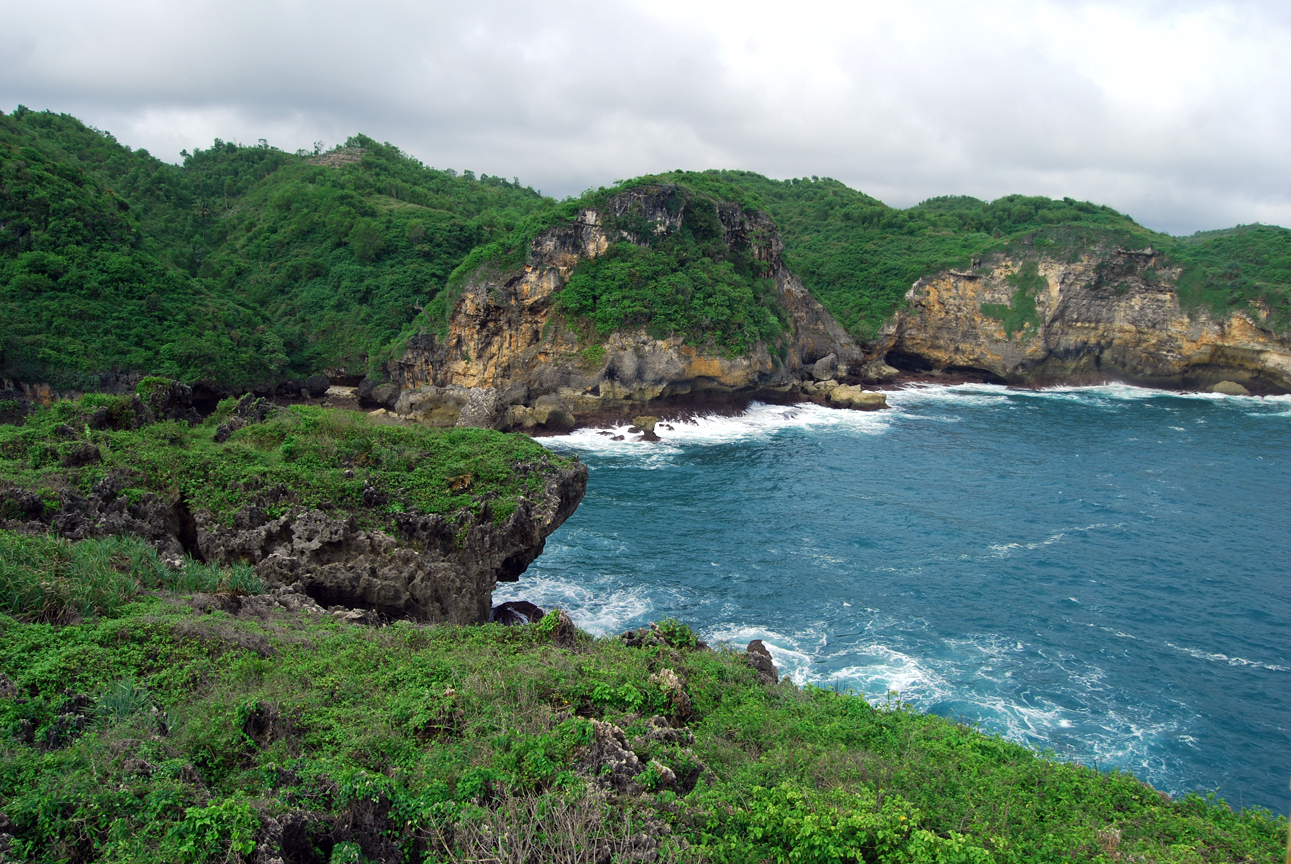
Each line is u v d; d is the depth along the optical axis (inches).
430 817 382.9
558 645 700.7
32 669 491.2
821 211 4859.7
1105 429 2647.6
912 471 2096.5
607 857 373.7
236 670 544.1
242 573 852.6
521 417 2463.1
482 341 2598.4
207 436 1178.0
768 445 2384.4
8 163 2469.2
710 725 578.9
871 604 1280.8
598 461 2164.1
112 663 519.2
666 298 2593.5
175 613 641.0
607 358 2529.5
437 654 625.6
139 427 1175.0
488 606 1075.9
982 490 1926.7
